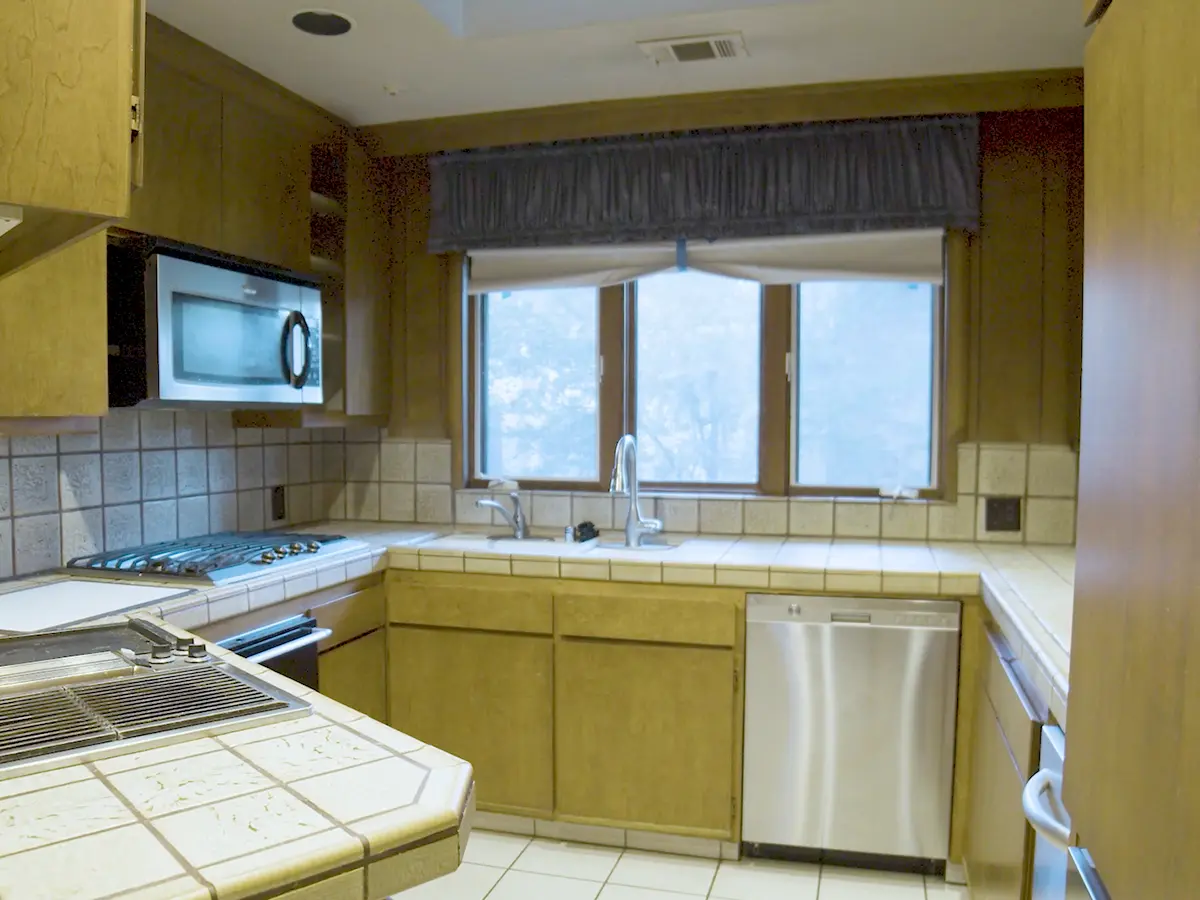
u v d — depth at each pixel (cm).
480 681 276
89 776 94
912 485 306
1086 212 90
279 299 266
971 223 285
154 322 218
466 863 261
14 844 78
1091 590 86
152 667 135
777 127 296
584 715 267
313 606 248
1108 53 83
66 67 92
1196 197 62
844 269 296
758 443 315
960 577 240
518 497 315
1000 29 240
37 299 179
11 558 224
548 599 268
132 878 73
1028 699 161
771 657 254
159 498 271
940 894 242
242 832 81
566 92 287
